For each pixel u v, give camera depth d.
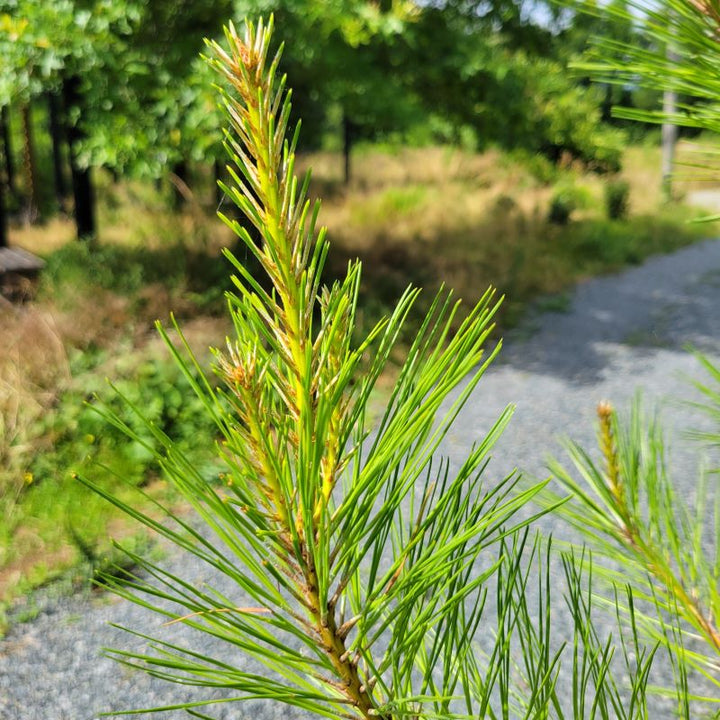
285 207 0.59
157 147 7.64
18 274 8.39
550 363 7.44
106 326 6.76
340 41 8.17
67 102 11.34
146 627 3.56
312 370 0.68
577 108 21.58
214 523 0.68
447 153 23.95
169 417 5.31
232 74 0.55
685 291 10.49
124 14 7.29
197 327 6.88
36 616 3.68
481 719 0.76
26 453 4.90
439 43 9.30
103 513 4.54
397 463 0.70
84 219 12.34
